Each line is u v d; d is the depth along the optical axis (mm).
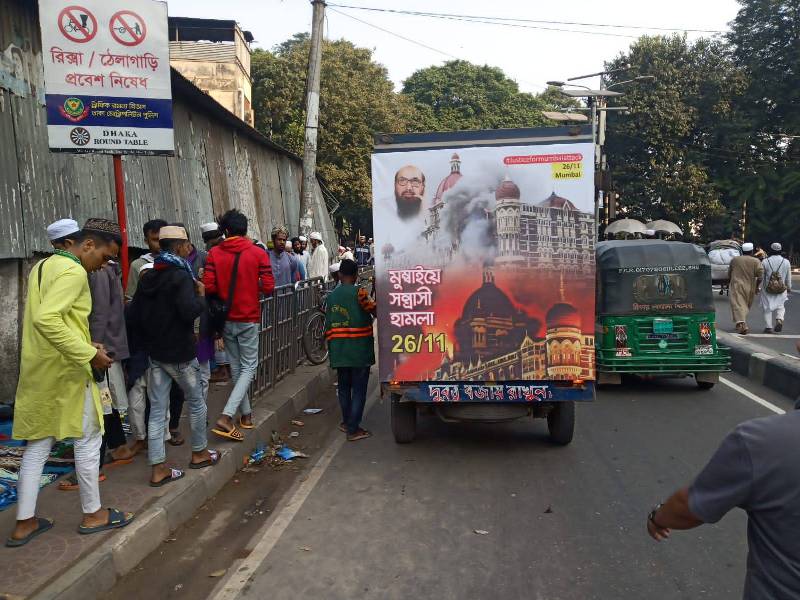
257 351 6344
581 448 6430
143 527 4152
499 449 6422
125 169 9172
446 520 4691
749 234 36531
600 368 8773
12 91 6867
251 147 16734
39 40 7406
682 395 8789
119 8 5625
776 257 13406
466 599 3602
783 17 35500
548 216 5762
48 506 4441
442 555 4137
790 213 34938
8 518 4246
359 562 4051
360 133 31422
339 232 38500
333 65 30766
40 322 3650
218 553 4242
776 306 13484
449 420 6141
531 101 54562
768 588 1814
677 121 34000
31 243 6984
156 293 4730
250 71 30078
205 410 5273
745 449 1809
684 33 35938
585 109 24875
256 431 6414
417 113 44719
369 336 6750
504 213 5793
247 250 6109
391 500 5090
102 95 5664
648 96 34469
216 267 6035
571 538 4383
